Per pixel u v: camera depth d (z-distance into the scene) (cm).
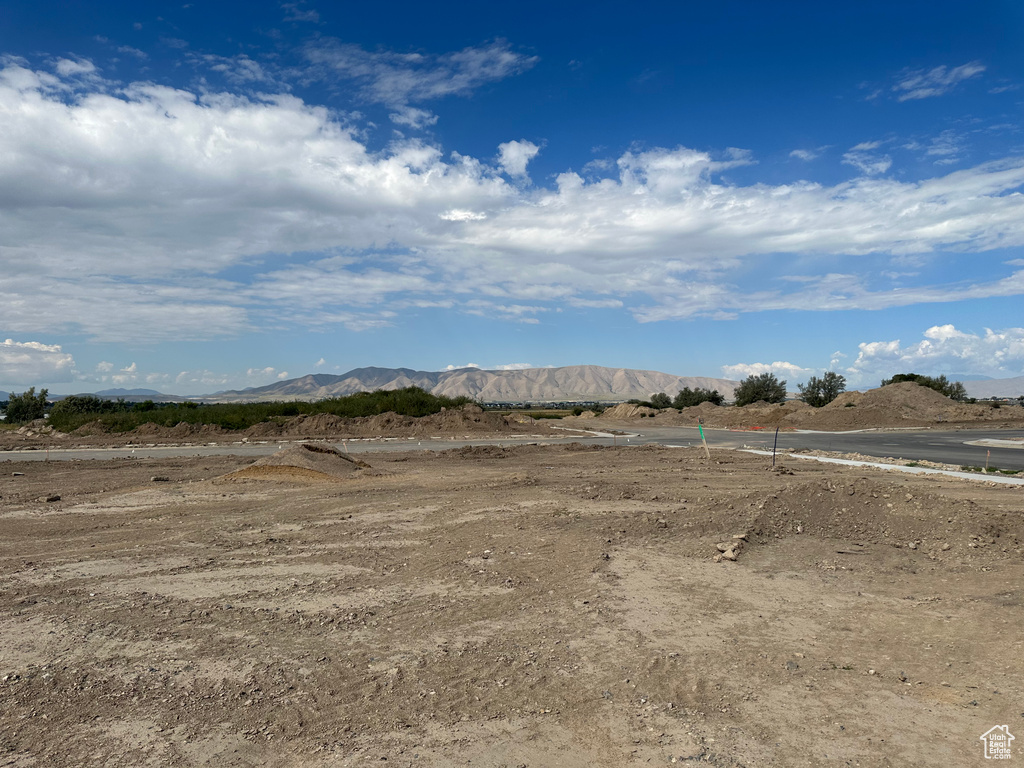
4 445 3556
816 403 7431
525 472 2034
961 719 463
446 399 5312
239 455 2875
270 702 504
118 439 3925
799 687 518
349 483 1795
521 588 789
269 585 823
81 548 1045
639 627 655
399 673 552
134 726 469
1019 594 739
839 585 789
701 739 442
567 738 446
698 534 1007
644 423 6150
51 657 597
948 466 2203
